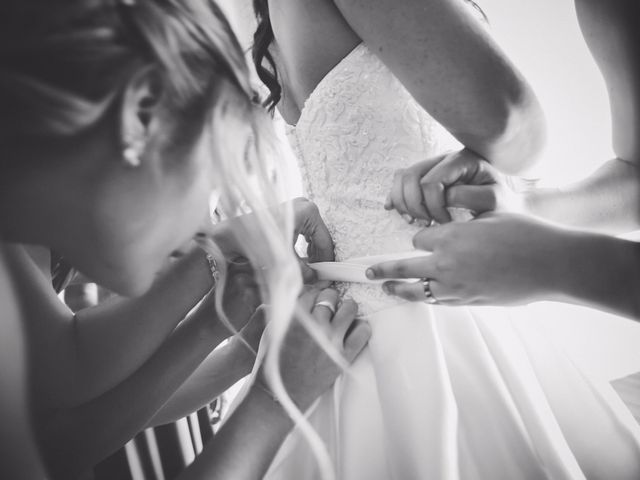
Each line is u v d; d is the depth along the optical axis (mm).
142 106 399
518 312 694
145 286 476
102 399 658
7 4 362
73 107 368
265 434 551
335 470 585
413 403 542
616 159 724
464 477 546
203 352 670
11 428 425
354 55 603
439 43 520
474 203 555
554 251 503
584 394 622
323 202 663
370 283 613
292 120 718
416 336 576
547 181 1904
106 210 406
